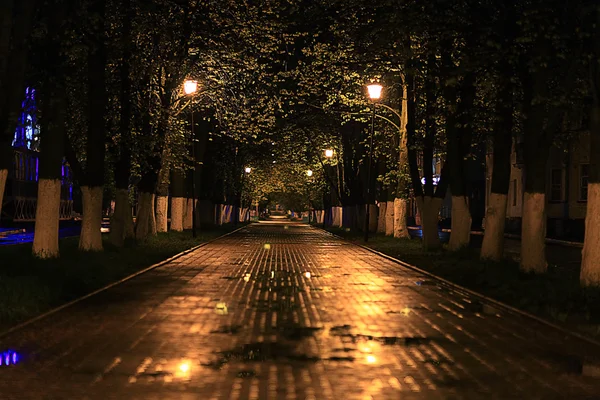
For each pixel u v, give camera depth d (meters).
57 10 17.23
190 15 26.30
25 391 6.94
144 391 6.94
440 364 8.27
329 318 11.95
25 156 59.78
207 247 35.59
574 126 25.61
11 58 14.75
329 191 71.62
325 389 7.06
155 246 30.50
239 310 12.89
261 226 80.88
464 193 27.00
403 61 25.27
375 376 7.64
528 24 15.94
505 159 21.83
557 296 13.93
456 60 21.55
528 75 18.53
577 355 8.84
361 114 42.19
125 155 27.52
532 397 6.81
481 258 22.16
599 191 15.19
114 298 14.59
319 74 34.66
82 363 8.23
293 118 54.34
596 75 15.28
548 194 48.03
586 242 15.32
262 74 34.88
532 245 18.17
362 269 22.70
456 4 18.09
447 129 26.20
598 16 15.02
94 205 23.47
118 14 23.59
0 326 10.65
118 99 27.91
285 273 20.98
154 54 27.77
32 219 61.81
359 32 22.31
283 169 79.44
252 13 27.84
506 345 9.52
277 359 8.51
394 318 12.00
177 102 34.72
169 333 10.34
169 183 44.41
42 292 13.25
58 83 19.06
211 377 7.55
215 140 55.88
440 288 16.98
